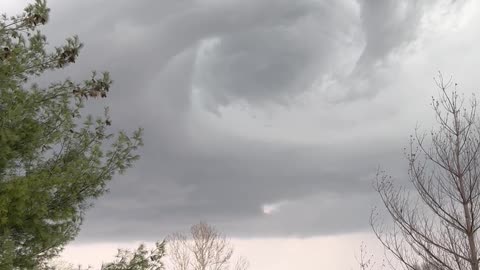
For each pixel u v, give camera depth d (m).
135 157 7.34
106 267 7.26
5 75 6.46
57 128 6.99
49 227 6.64
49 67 7.27
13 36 7.03
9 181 6.01
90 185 6.93
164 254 7.65
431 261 7.13
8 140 6.17
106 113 7.38
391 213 7.53
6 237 6.11
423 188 7.51
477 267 6.75
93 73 7.30
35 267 6.67
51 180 6.25
